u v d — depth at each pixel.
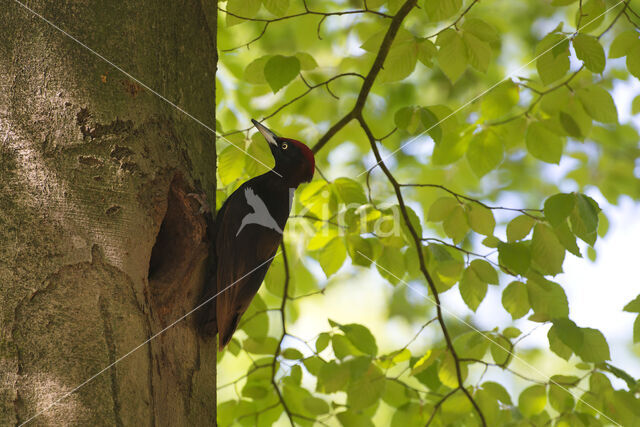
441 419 9.49
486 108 9.52
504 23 15.20
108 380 4.70
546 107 9.81
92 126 5.18
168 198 5.97
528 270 8.56
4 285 4.63
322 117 14.46
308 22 13.49
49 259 4.77
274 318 16.12
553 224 7.60
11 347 4.52
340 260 9.20
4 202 4.80
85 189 5.04
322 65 14.70
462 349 9.55
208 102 6.50
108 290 4.91
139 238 5.26
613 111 9.34
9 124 4.97
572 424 9.05
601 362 8.55
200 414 5.71
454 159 9.82
